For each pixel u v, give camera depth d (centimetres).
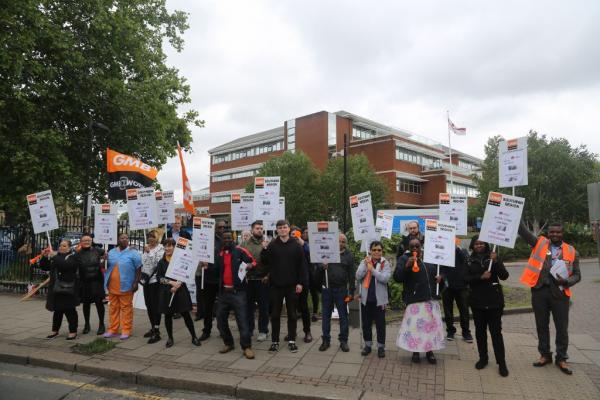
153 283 718
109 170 1126
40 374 584
